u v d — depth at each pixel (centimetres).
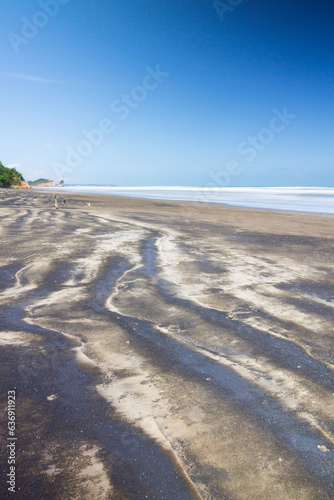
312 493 144
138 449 168
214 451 167
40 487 145
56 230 1006
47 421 188
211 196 4709
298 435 181
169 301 420
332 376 246
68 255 669
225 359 271
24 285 472
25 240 821
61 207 1995
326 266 636
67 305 396
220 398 215
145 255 698
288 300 430
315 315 377
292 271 591
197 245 841
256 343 302
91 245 783
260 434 181
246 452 167
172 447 170
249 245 861
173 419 192
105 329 328
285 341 307
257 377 242
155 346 292
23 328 328
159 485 147
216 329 333
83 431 181
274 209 2238
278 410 203
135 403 208
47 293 441
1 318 353
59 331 321
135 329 330
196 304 409
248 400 213
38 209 1758
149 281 509
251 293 459
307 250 804
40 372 244
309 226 1305
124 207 2238
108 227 1126
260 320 360
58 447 169
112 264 609
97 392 219
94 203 2588
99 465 158
